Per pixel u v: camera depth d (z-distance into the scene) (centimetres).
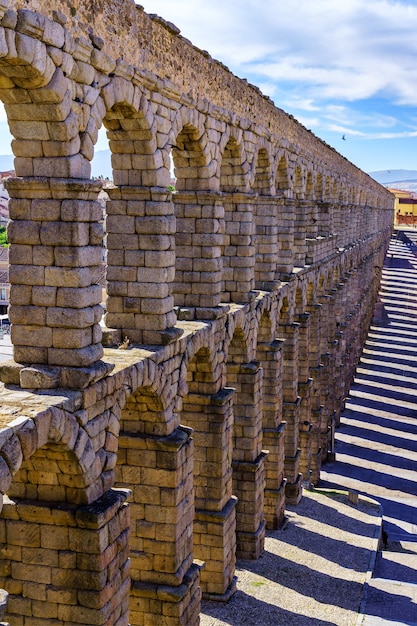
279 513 4066
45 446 1862
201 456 3023
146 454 2502
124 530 2069
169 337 2441
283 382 4431
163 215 2442
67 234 1878
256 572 3491
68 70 1827
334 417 6175
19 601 1998
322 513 4459
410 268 16500
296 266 4791
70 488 1941
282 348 4219
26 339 1941
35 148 1872
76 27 1864
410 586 3528
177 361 2552
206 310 2933
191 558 2705
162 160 2448
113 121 2316
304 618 3106
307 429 4906
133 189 2409
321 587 3425
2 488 1556
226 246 3409
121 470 2530
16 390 1889
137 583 2569
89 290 1938
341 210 6938
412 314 12044
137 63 2217
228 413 3059
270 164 3862
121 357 2269
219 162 3039
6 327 3256
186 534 2639
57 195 1870
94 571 1936
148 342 2481
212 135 2928
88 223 1930
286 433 4469
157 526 2533
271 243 3878
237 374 3475
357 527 4312
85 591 1952
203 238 2939
